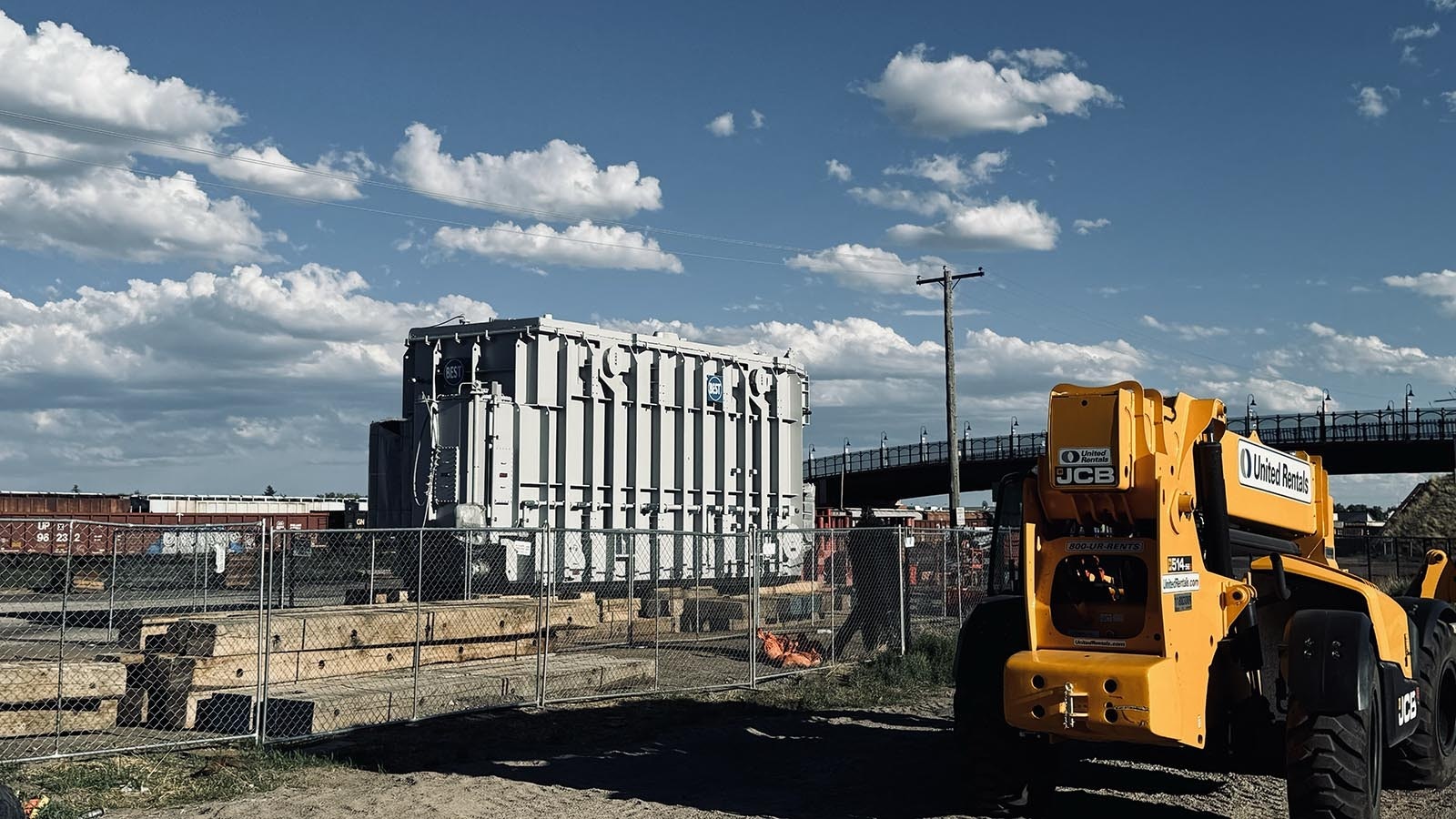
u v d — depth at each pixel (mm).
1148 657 7512
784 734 12164
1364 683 7410
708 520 21531
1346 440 45438
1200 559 8078
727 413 22156
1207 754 10359
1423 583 11281
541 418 19219
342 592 21906
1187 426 8164
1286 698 9078
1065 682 7441
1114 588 7855
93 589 25281
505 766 10391
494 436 18594
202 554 25438
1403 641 8781
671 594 19828
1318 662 7508
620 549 19906
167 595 23734
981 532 21375
